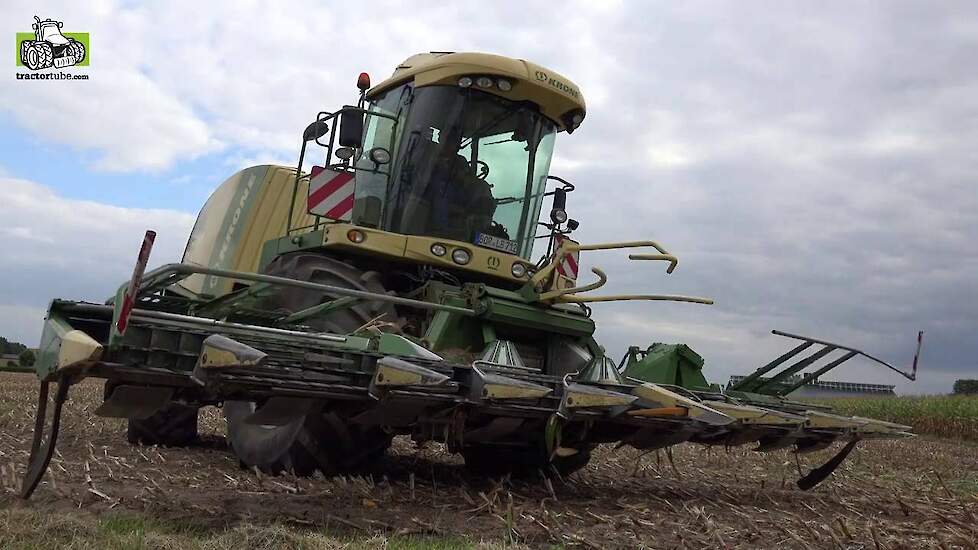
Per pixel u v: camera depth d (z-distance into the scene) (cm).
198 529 393
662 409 488
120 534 367
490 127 704
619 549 400
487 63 681
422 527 418
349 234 624
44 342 392
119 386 386
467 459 697
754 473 823
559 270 728
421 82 686
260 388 398
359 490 509
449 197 686
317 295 602
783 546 429
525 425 496
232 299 657
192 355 392
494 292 585
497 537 411
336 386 419
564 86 718
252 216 870
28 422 906
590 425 505
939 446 1594
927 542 448
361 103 663
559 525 441
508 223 723
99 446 756
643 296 580
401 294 636
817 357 700
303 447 522
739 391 688
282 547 352
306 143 707
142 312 388
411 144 682
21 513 381
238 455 600
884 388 2939
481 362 471
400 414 446
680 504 558
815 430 600
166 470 585
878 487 727
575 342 635
